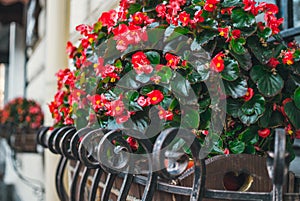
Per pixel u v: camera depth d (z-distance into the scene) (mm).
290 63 1084
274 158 751
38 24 4762
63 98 1715
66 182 2379
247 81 1100
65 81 1582
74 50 1654
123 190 1110
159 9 1189
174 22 1126
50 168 2660
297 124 1095
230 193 893
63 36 2730
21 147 3559
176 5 1148
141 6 1260
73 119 1560
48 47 2773
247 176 1047
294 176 1070
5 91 8258
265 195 871
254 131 1092
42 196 3793
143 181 1108
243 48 1066
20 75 6305
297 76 1116
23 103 3850
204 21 1105
